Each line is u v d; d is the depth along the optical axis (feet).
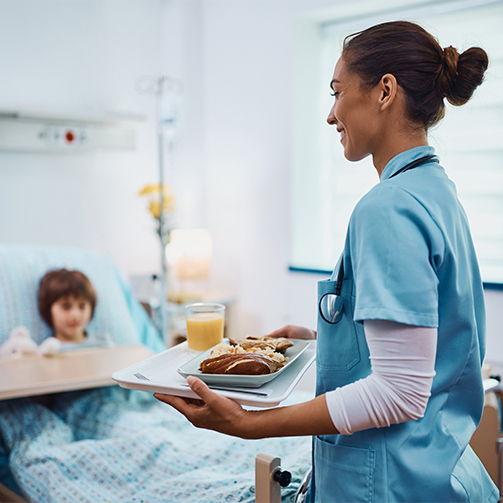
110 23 9.73
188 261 9.59
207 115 10.84
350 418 2.12
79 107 9.39
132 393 5.97
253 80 9.80
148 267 10.43
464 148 8.04
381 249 2.13
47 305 6.81
